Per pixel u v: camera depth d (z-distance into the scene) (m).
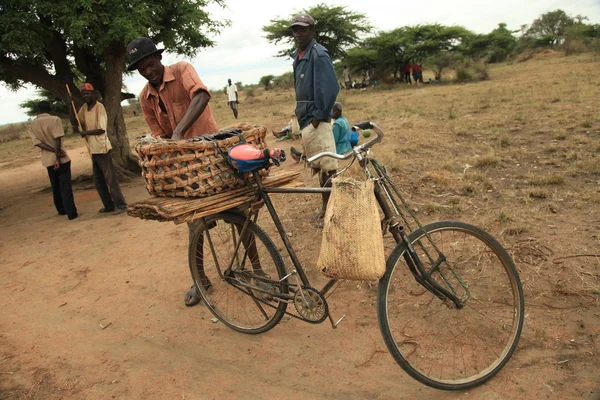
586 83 14.87
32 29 7.23
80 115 6.72
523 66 33.75
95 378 3.11
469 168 6.45
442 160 6.95
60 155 6.76
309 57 4.47
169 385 2.96
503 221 4.50
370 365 2.88
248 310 3.66
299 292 2.92
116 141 9.58
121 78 9.44
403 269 3.81
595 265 3.54
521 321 2.69
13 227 6.96
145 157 2.83
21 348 3.57
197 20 9.12
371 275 2.35
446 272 3.61
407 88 26.70
